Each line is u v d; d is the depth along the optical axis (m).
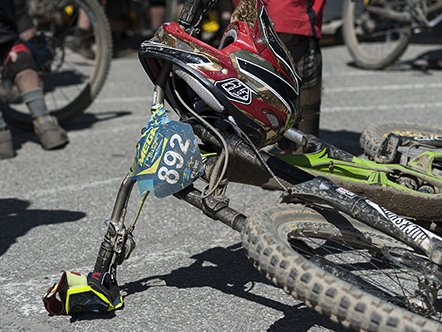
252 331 1.97
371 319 1.37
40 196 3.53
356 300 1.40
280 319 2.05
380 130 2.88
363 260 2.48
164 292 2.28
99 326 2.02
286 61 1.98
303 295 1.46
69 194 3.55
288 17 2.90
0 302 2.24
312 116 3.21
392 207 2.22
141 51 1.94
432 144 2.58
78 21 8.53
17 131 5.22
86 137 4.89
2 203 3.42
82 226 3.04
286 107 1.96
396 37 9.10
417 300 1.75
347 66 7.96
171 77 2.07
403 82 6.82
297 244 1.97
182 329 1.99
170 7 8.05
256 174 2.14
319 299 1.44
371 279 2.19
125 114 5.69
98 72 5.15
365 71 7.58
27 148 4.62
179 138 1.86
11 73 4.47
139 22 10.92
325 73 7.55
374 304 1.38
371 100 5.95
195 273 2.45
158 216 3.16
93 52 8.89
